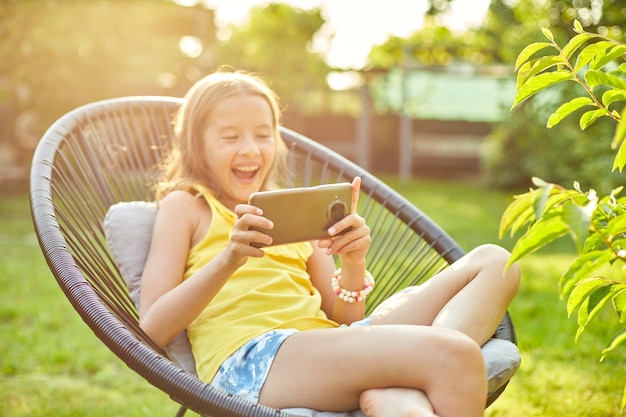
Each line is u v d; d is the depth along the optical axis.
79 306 1.49
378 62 12.59
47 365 3.02
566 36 5.55
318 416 1.44
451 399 1.32
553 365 2.96
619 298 1.49
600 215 1.41
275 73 10.06
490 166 9.39
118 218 1.95
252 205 1.54
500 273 1.59
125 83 8.95
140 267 1.89
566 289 1.23
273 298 1.74
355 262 1.77
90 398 2.72
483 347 1.55
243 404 1.28
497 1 9.37
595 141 6.01
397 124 11.05
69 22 7.94
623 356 3.02
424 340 1.36
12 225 6.08
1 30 7.66
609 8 4.94
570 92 6.36
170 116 2.40
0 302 3.84
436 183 10.19
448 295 1.62
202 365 1.64
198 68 9.44
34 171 1.86
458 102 11.09
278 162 2.15
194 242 1.84
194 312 1.61
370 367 1.40
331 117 11.04
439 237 2.08
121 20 8.41
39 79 8.01
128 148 2.33
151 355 1.38
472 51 11.55
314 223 1.60
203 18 10.27
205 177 1.95
